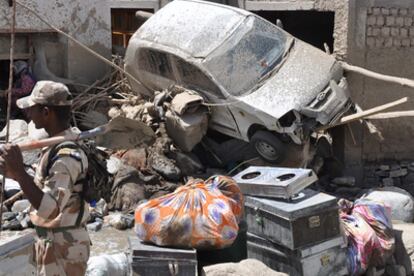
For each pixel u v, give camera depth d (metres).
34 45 11.12
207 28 9.40
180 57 9.22
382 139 9.46
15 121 9.39
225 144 9.35
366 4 9.70
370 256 6.19
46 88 3.85
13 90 10.51
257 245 5.98
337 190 9.39
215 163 9.37
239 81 8.94
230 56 9.05
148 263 5.30
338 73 9.28
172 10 10.06
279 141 8.63
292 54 9.34
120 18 15.47
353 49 9.72
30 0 10.74
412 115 8.90
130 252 5.51
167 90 9.34
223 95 8.88
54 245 3.85
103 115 10.39
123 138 4.09
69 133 3.92
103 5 11.65
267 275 5.34
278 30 9.61
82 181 3.89
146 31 10.04
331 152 9.85
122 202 8.02
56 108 3.86
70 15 11.23
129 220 7.54
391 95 9.93
